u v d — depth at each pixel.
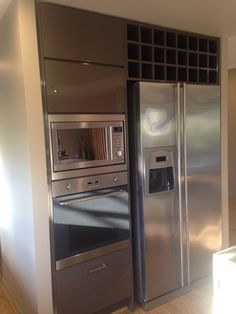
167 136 2.26
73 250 1.96
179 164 2.31
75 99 1.89
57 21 1.80
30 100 1.74
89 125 1.96
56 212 1.87
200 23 2.22
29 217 1.86
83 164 1.95
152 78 2.25
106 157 2.06
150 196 2.20
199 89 2.39
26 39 1.70
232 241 3.41
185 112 2.31
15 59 1.82
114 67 2.05
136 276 2.32
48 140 1.81
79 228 1.97
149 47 2.25
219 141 2.60
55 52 1.80
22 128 1.83
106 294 2.14
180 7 1.90
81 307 2.03
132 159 2.22
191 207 2.44
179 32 2.37
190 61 2.52
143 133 2.13
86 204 1.98
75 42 1.87
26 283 2.04
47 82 1.78
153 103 2.16
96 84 1.97
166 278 2.37
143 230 2.21
